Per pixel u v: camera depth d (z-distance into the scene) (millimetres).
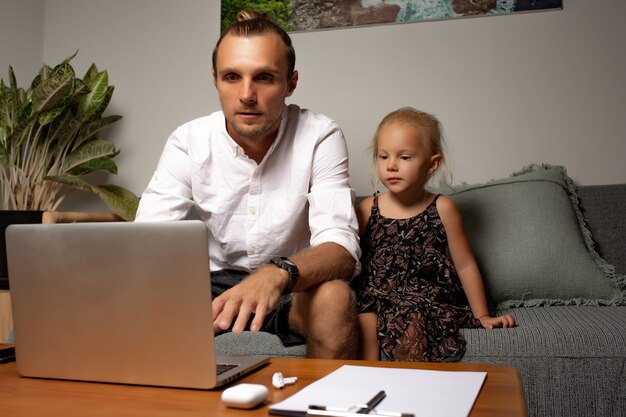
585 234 1752
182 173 1523
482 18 2102
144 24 2436
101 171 2439
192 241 685
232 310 867
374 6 2174
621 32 2002
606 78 2008
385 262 1537
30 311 780
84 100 2246
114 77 2457
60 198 2309
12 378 789
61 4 2541
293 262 1049
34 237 766
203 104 2354
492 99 2086
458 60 2115
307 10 2232
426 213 1576
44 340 775
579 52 2031
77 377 761
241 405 620
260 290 918
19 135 2111
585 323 1265
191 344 697
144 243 706
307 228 1532
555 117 2041
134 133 2418
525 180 1795
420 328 1288
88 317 747
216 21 2350
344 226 1341
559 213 1713
